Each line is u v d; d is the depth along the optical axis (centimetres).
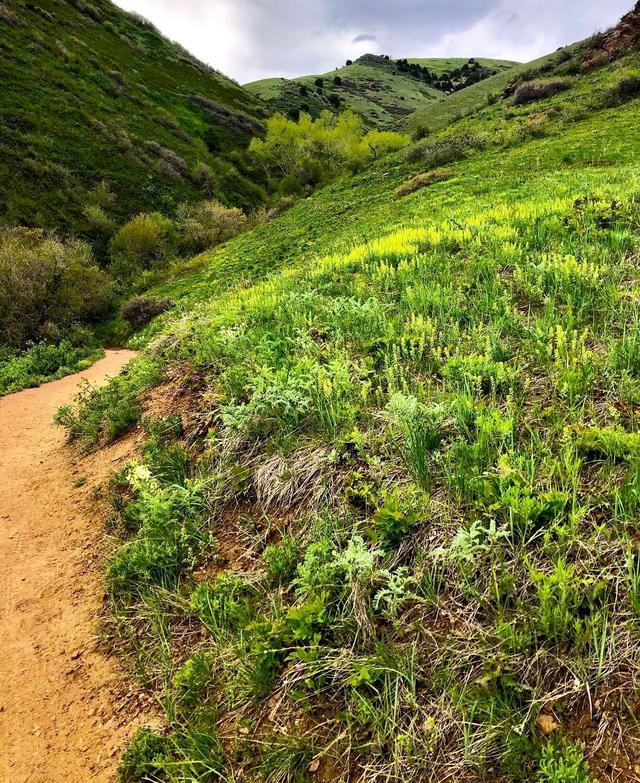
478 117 3659
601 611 251
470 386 434
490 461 348
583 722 225
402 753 240
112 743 317
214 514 465
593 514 301
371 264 973
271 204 5500
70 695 362
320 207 3356
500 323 520
